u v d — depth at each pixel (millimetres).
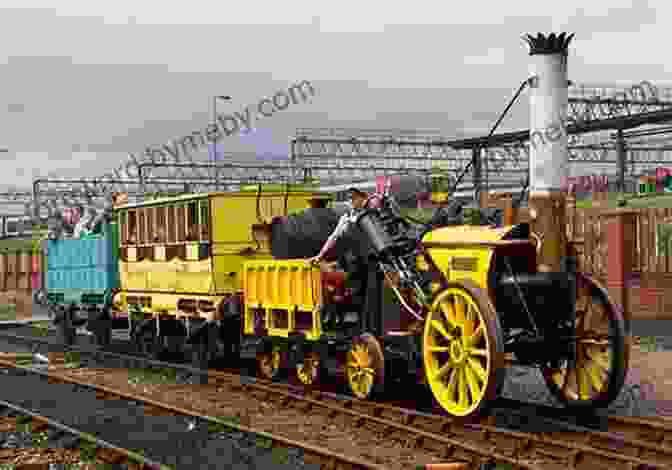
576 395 10414
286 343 13078
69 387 13688
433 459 8414
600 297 9891
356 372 11344
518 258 9750
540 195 9562
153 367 15680
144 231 16672
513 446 8797
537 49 9641
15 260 38688
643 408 10680
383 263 10953
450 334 9648
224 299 14148
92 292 18875
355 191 11469
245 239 14508
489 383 8922
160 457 8734
